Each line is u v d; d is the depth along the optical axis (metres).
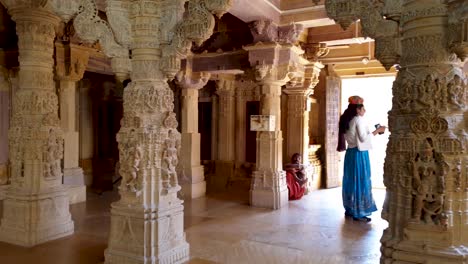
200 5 3.72
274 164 7.62
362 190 6.60
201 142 10.71
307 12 6.91
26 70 5.14
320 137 10.20
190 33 3.80
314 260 4.66
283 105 9.55
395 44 2.71
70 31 7.48
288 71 7.30
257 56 7.19
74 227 5.91
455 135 2.45
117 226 4.16
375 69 9.41
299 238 5.54
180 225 4.43
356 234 5.77
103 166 10.96
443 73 2.49
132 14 4.04
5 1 5.07
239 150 10.17
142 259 3.95
